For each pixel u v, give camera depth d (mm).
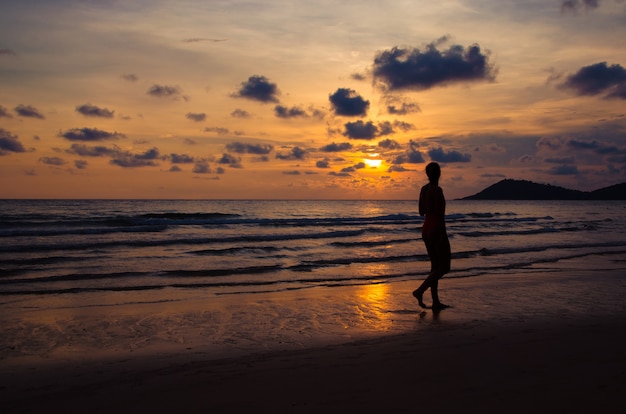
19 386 4012
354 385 3852
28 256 14570
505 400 3402
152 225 28750
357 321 6473
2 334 5887
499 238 22484
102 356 4930
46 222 29281
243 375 4207
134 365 4602
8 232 21062
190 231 24969
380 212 64312
